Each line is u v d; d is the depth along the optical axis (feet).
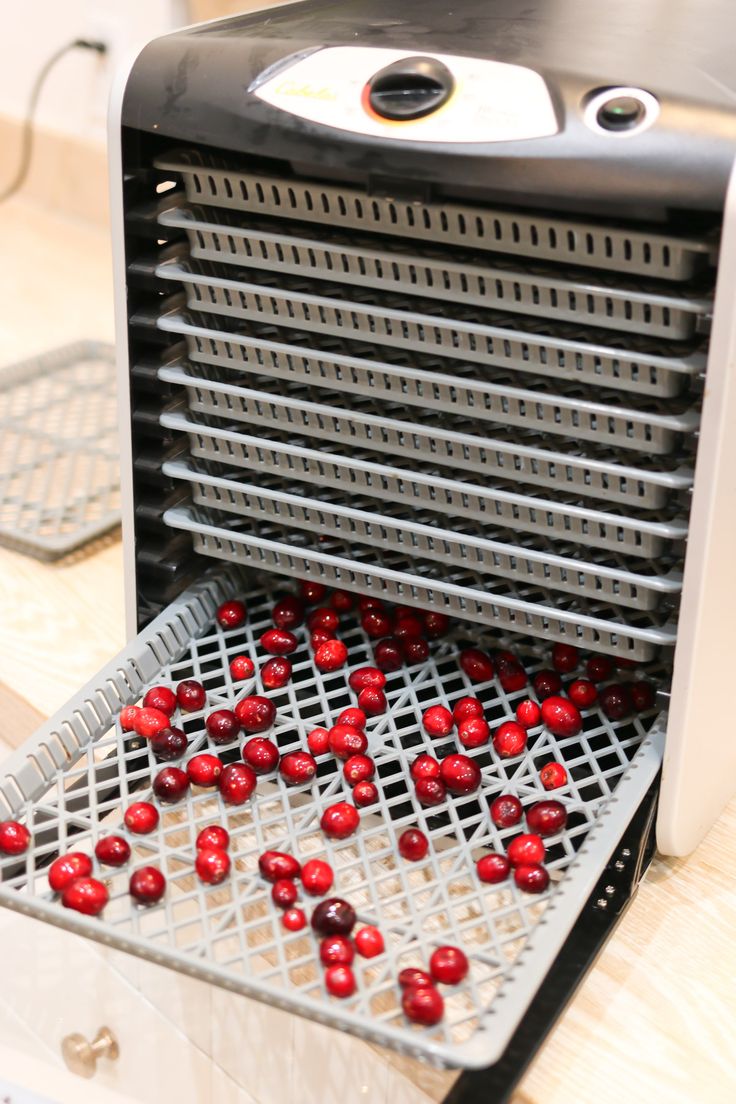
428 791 3.60
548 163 3.23
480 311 3.59
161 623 4.00
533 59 3.40
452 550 3.81
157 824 3.55
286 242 3.59
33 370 5.71
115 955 3.89
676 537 3.49
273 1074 3.79
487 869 3.44
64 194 7.32
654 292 3.34
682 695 3.45
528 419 3.59
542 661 4.03
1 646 4.39
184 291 3.84
